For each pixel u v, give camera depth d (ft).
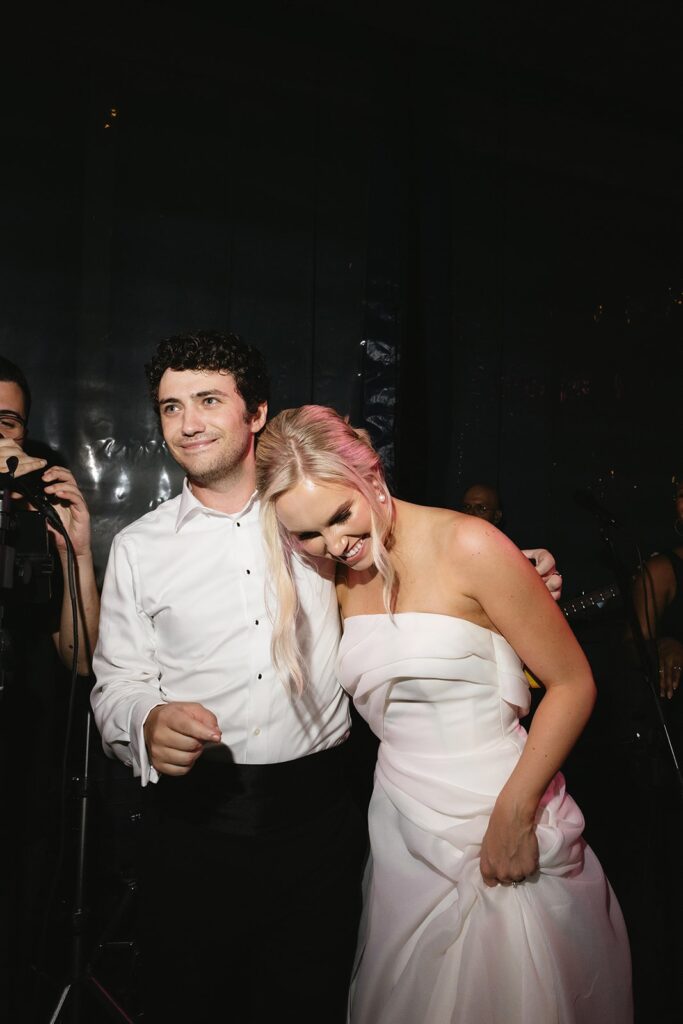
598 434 10.47
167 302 8.55
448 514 5.03
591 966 4.70
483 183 10.25
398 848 5.12
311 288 9.14
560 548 10.13
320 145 9.38
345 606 5.40
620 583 6.93
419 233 9.72
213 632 5.15
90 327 8.27
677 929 7.54
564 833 4.80
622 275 10.87
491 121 10.37
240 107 9.06
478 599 4.81
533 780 4.56
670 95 11.27
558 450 10.23
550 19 9.90
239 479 5.35
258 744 5.06
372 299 9.29
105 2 8.56
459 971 4.63
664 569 8.64
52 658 6.59
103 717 4.95
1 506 5.26
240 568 5.23
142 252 8.51
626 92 11.18
